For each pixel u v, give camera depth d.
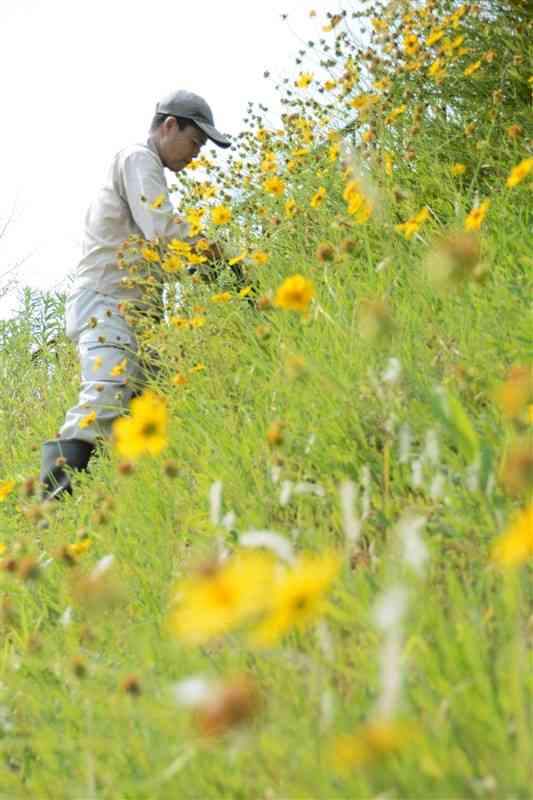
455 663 1.14
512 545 0.92
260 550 1.71
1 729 1.56
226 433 2.38
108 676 1.51
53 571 2.24
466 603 1.31
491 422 1.79
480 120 3.63
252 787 1.14
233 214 3.74
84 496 2.87
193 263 3.19
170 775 1.12
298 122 3.91
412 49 3.60
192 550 2.06
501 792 0.92
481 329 2.11
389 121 3.49
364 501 1.64
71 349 5.15
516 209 2.96
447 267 1.56
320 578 0.85
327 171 3.52
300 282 1.62
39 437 4.05
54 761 1.37
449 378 1.96
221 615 0.86
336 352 2.27
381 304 1.58
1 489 2.52
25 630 1.86
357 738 0.82
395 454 1.87
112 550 2.08
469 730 1.04
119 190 3.53
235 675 1.31
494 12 3.91
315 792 1.00
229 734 0.94
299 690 1.25
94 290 3.52
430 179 3.32
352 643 1.34
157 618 1.71
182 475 2.38
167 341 3.09
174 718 1.21
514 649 1.08
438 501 1.61
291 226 3.29
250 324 2.95
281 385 2.23
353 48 3.97
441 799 0.94
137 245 3.49
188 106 3.69
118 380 3.33
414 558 1.12
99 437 3.27
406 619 1.22
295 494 1.87
